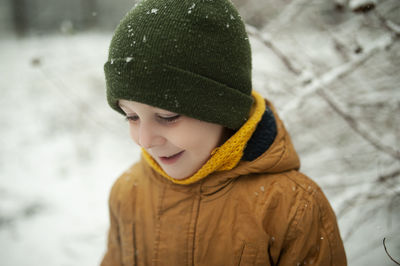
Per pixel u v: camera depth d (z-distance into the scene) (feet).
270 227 2.55
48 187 10.57
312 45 7.09
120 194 3.32
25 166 12.02
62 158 12.39
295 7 6.74
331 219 2.63
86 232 8.34
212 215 2.70
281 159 2.58
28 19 41.37
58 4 40.22
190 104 2.15
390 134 6.70
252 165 2.53
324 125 7.66
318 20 6.64
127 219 3.20
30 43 33.88
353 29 5.89
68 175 11.23
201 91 2.16
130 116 2.43
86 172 11.34
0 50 32.07
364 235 6.01
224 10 2.31
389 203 5.61
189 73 2.10
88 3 37.47
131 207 3.19
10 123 15.99
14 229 8.52
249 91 2.59
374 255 5.80
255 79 6.86
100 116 12.25
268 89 6.69
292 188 2.57
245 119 2.50
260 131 2.64
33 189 10.48
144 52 2.09
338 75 5.36
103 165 11.72
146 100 2.12
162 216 2.91
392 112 6.62
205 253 2.69
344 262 2.68
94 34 34.86
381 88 6.72
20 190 10.43
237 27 2.38
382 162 6.26
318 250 2.52
